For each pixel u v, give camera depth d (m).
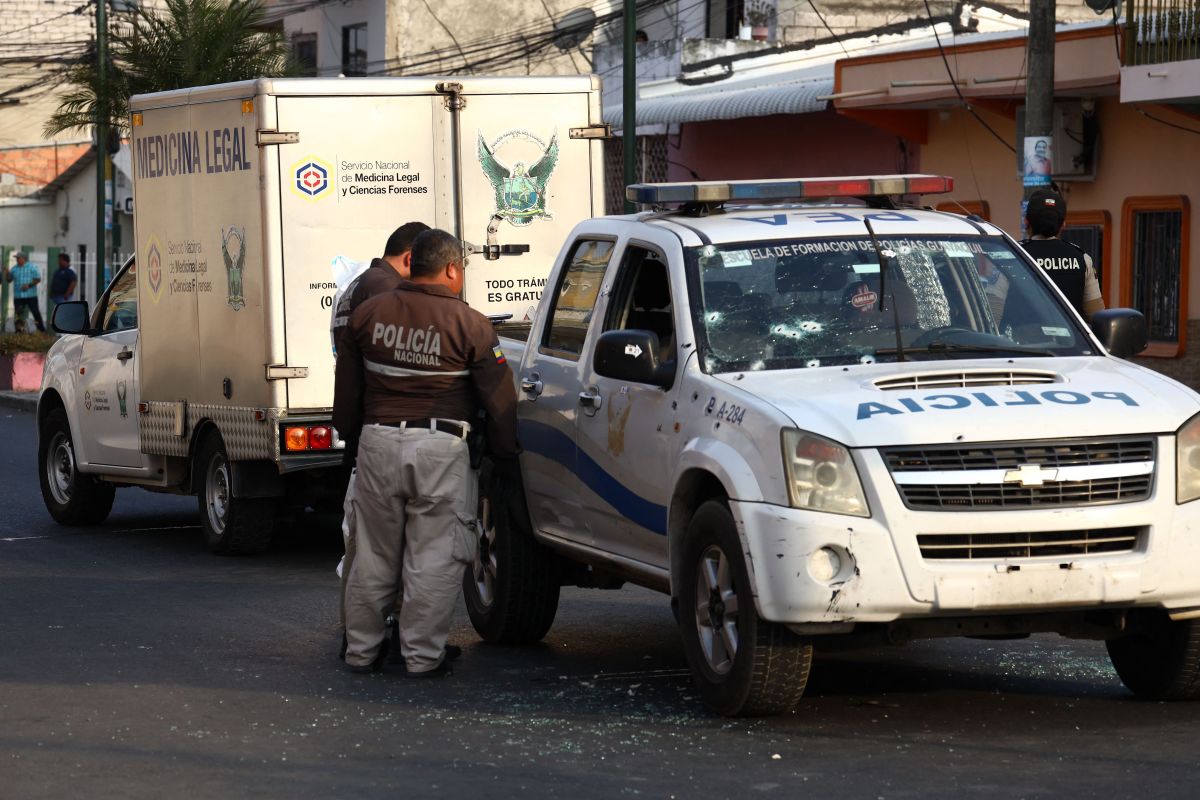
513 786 13.61
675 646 20.03
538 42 86.81
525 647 20.08
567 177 27.86
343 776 13.98
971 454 14.56
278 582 24.94
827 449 14.59
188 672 18.38
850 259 17.41
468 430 17.88
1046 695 16.89
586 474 18.30
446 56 87.75
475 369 17.70
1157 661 16.14
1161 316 43.88
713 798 13.19
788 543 14.54
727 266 17.25
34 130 115.94
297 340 25.88
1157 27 40.06
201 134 27.22
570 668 18.66
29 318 82.31
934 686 17.38
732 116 55.75
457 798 13.28
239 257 26.33
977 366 16.14
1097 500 14.66
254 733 15.52
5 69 115.38
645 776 13.84
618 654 19.53
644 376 16.66
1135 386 15.61
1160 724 15.47
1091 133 45.28
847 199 20.45
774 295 17.03
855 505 14.51
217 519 27.81
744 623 15.09
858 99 50.50
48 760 14.55
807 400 15.16
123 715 16.28
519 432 19.86
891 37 63.50
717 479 15.73
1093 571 14.55
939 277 17.42
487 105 27.25
